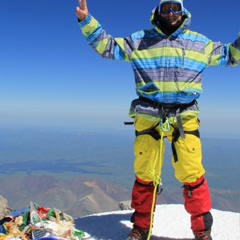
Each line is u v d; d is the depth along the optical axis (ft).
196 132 9.43
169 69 9.10
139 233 9.97
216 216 12.50
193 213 9.68
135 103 9.50
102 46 9.41
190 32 9.41
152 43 9.30
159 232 11.19
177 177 9.71
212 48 9.49
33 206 9.92
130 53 9.45
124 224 11.88
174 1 8.89
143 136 9.46
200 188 9.53
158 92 9.11
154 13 9.25
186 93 9.06
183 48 9.16
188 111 9.20
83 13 9.10
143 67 9.28
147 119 9.28
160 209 13.39
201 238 9.60
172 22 9.13
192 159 9.31
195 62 9.20
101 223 11.94
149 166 9.51
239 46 9.20
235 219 12.10
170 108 9.16
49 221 9.98
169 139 9.62
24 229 9.45
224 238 10.69
